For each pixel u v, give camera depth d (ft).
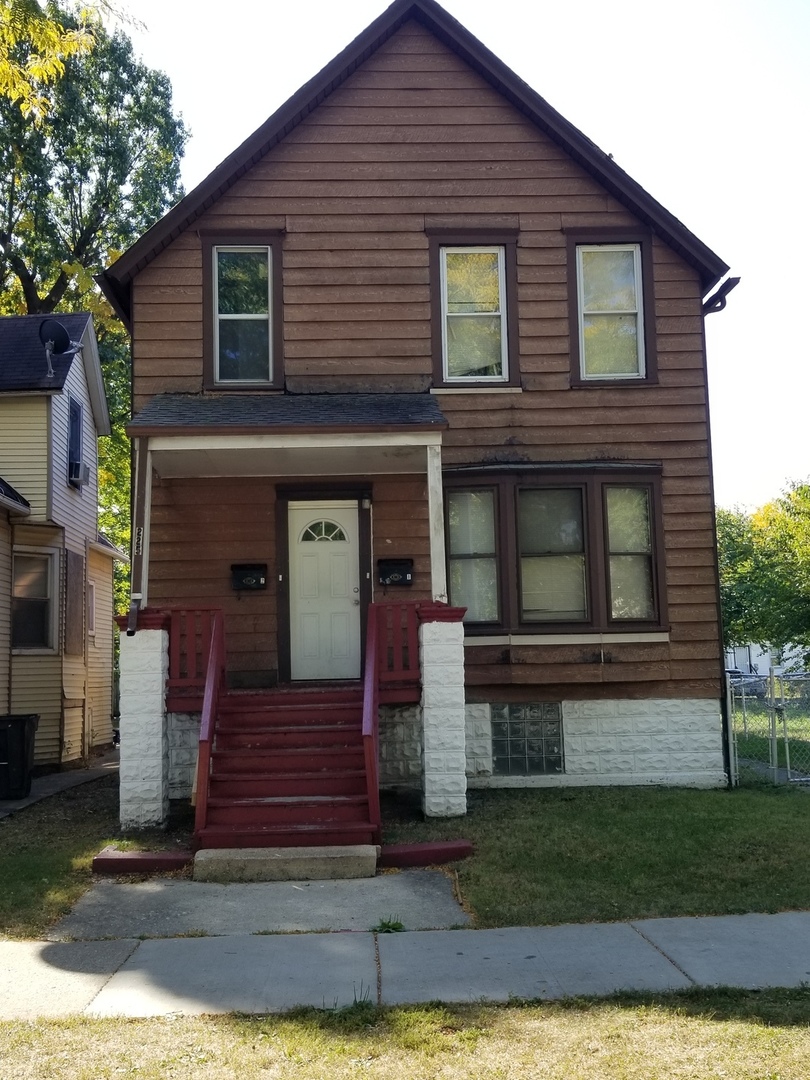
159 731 31.60
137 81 94.17
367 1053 15.61
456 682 32.35
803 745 47.11
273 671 38.47
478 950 20.77
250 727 32.40
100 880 26.84
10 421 51.93
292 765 31.09
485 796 36.40
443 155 40.65
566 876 25.88
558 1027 16.49
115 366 90.94
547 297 40.40
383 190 40.40
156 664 31.76
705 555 39.65
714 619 39.42
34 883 26.13
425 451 35.94
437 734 32.22
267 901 24.73
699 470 39.93
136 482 34.78
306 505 39.81
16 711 52.13
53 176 90.27
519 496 39.40
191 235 39.70
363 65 40.91
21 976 19.48
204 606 33.71
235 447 33.55
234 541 39.01
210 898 25.02
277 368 39.42
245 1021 16.97
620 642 39.04
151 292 39.34
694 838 28.84
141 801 31.30
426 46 41.11
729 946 20.79
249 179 40.11
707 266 40.32
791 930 21.84
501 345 40.32
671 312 40.63
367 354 39.73
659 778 39.01
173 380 39.01
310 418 34.27
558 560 39.40
